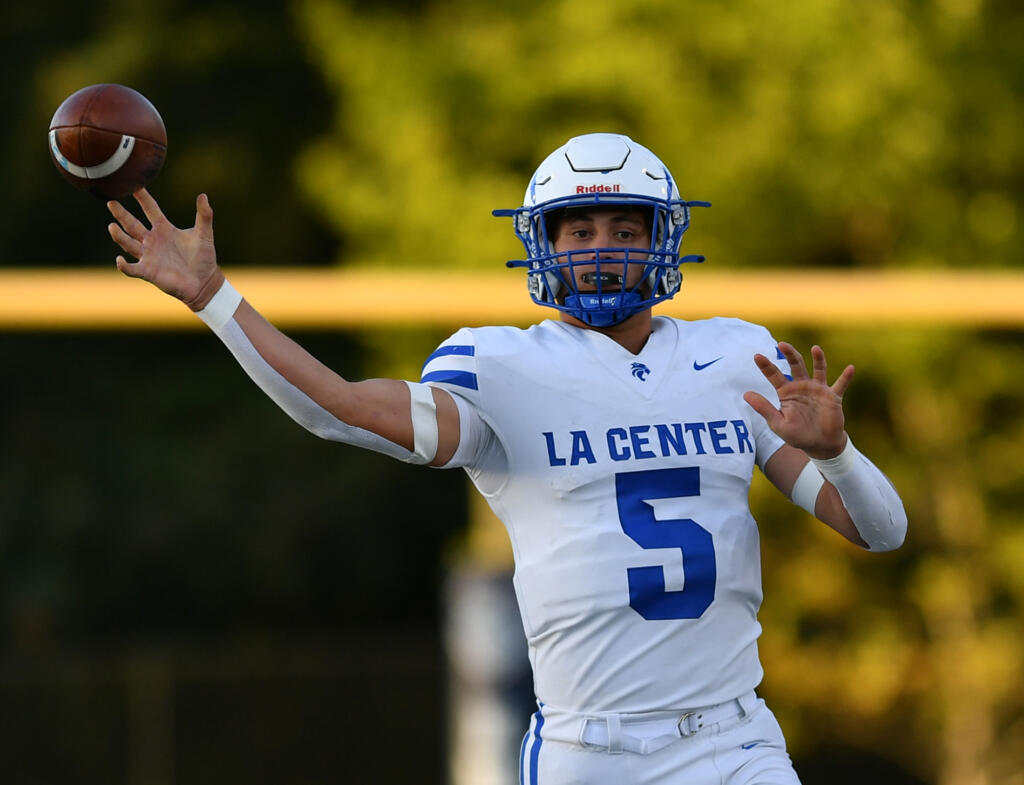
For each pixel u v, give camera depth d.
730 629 12.08
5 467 47.97
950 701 38.97
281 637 49.31
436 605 49.88
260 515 47.03
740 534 12.13
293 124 49.06
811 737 40.47
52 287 22.69
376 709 43.62
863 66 35.53
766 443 12.59
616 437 12.04
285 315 23.64
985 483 38.03
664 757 11.90
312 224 48.94
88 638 48.25
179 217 49.22
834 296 23.95
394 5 42.88
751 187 35.94
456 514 49.56
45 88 47.62
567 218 12.54
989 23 37.12
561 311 12.86
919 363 35.91
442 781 43.34
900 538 12.33
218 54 47.97
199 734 43.19
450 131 39.06
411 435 11.76
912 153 35.47
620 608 11.83
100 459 47.66
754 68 36.47
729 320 12.95
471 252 37.91
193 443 47.56
